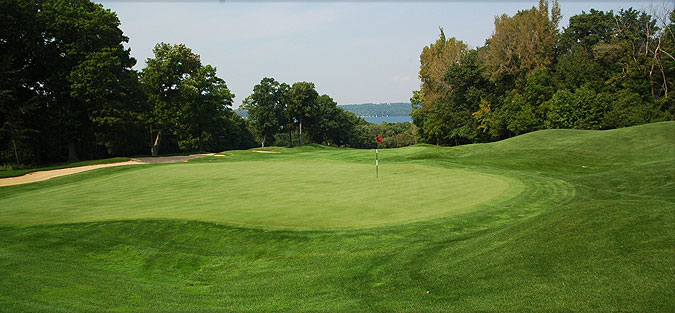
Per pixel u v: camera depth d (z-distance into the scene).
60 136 36.12
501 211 10.84
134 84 37.94
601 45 49.56
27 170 26.92
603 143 24.61
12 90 30.47
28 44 31.59
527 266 5.70
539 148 25.86
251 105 76.56
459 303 4.95
